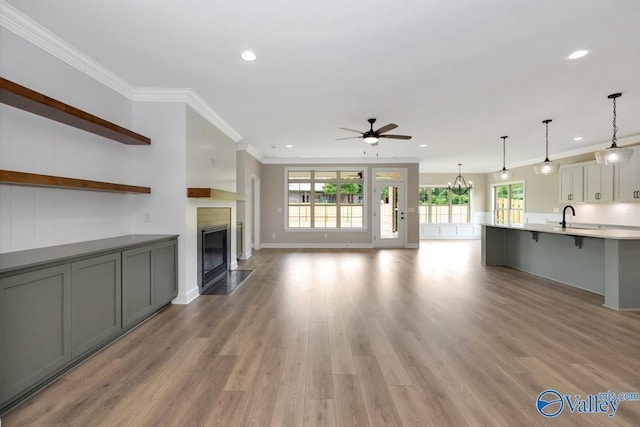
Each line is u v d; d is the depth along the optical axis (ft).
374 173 29.25
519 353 8.07
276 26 7.92
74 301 7.20
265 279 16.40
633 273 11.38
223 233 17.17
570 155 24.77
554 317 10.69
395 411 5.79
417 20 7.67
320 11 7.30
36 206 8.16
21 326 5.90
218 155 16.19
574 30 8.12
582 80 11.25
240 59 9.70
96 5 7.07
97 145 10.42
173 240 11.96
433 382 6.75
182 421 5.53
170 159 12.27
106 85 10.73
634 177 19.08
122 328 8.96
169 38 8.49
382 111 14.71
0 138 7.26
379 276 17.15
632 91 12.26
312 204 29.27
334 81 11.35
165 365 7.48
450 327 9.83
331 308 11.73
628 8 7.22
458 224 37.76
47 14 7.41
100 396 6.25
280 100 13.25
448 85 11.69
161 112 12.26
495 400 6.12
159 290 10.96
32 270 6.09
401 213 29.40
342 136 19.81
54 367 6.63
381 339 8.95
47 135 8.50
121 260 8.89
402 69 10.37
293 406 5.94
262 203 29.01
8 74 7.44
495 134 19.17
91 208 10.14
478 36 8.40
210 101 13.41
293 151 25.21
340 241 29.25
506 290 14.23
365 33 8.24
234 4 7.04
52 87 8.63
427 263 21.21
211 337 9.11
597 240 13.66
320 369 7.29
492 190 36.76
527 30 8.12
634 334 9.23
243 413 5.74
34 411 5.78
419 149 24.23
